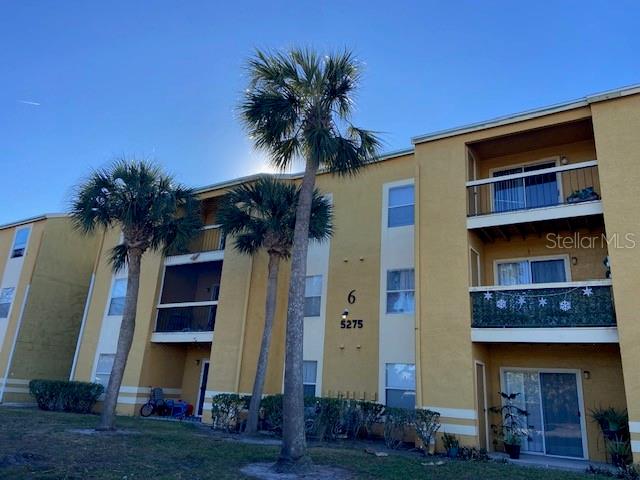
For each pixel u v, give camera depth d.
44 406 18.22
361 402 13.47
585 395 11.95
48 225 23.34
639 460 9.28
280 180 16.02
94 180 13.61
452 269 12.55
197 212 15.30
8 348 21.52
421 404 11.93
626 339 9.98
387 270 15.25
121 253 14.83
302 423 8.67
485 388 12.55
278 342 16.41
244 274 17.41
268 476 7.83
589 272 12.58
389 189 16.06
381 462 9.52
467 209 12.91
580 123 12.35
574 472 9.36
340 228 16.59
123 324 13.17
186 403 18.98
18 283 22.83
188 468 8.20
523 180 13.91
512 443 11.32
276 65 10.56
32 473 7.25
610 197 10.94
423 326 12.45
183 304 18.78
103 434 11.40
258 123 10.67
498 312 11.73
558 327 10.97
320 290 16.34
